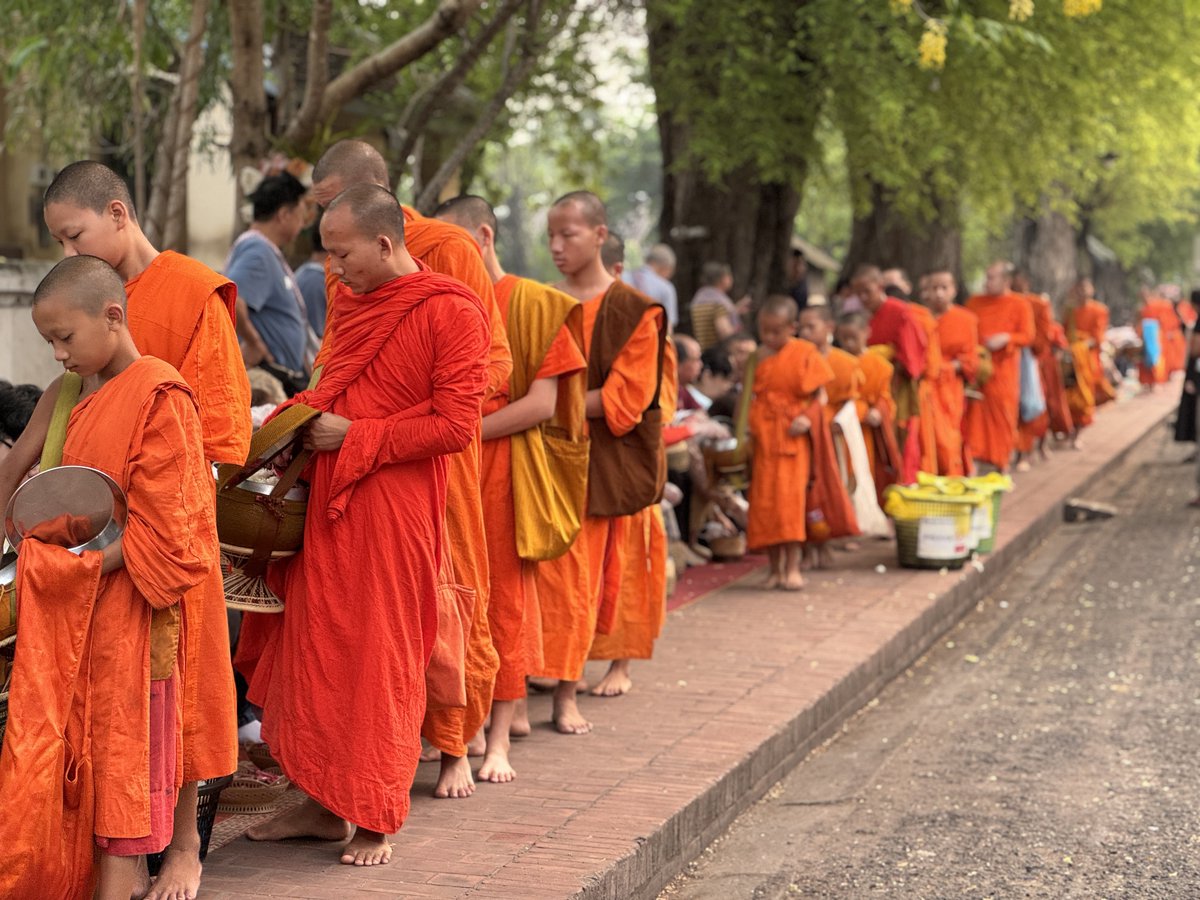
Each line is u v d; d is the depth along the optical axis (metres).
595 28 24.52
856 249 37.31
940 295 23.17
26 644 6.67
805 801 10.95
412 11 22.02
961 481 19.16
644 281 23.27
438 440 8.04
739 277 27.42
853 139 24.17
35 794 6.60
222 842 8.72
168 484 6.81
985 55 23.53
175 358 7.45
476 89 26.19
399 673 8.13
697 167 27.02
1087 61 24.61
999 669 15.21
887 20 22.08
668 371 11.85
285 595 8.36
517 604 10.05
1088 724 12.95
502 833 8.80
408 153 17.58
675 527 17.28
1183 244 97.81
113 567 6.77
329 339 8.77
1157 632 16.70
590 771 10.16
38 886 6.68
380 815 8.08
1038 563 21.48
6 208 25.22
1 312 13.80
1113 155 34.22
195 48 14.55
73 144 19.09
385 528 8.12
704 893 9.10
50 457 7.01
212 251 24.78
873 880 9.32
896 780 11.45
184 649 7.21
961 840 10.03
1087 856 9.69
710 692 12.45
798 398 16.70
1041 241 64.62
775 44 23.64
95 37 17.64
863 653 13.96
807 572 18.41
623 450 11.07
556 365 10.05
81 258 6.86
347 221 8.10
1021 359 29.00
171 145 15.09
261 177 15.48
